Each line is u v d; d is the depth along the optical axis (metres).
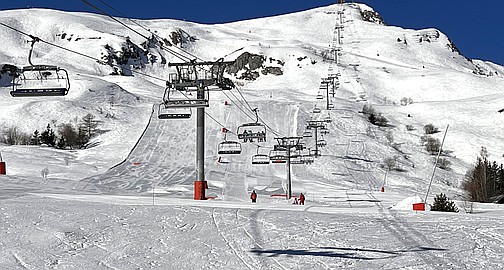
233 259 14.94
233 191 61.69
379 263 14.46
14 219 18.83
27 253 15.15
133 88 173.12
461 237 17.86
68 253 15.33
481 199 60.53
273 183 71.25
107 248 15.92
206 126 101.31
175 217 20.38
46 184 45.88
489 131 123.81
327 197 60.44
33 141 99.81
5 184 43.53
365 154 98.75
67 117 115.62
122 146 93.00
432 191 78.88
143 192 52.94
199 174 35.22
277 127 105.88
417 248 16.20
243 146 91.00
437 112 138.75
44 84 149.62
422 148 110.56
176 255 15.34
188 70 34.00
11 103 130.62
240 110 113.62
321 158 91.75
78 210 20.94
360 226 19.70
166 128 98.38
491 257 15.17
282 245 16.56
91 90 144.50
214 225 19.17
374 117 126.88
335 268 14.00
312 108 125.56
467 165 102.19
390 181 84.56
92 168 73.75
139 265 14.37
